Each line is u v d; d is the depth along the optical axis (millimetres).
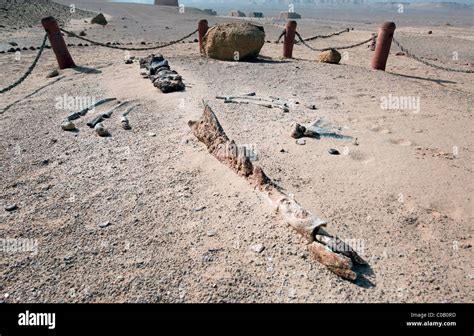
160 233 3545
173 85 7668
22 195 4203
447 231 3549
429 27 34500
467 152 5125
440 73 11242
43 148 5414
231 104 6926
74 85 8859
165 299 2834
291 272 3068
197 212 3844
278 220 3645
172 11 44500
